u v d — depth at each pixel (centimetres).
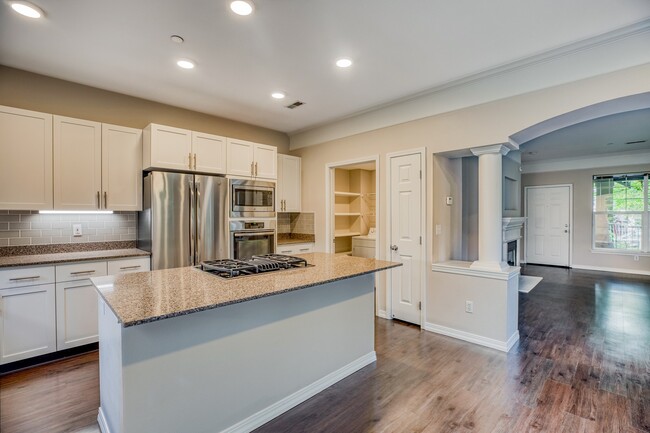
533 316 405
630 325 372
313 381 236
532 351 303
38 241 308
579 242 736
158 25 222
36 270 265
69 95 318
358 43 247
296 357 224
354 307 269
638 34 229
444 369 269
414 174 366
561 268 739
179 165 349
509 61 277
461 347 312
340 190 615
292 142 519
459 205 404
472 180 402
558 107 267
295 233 518
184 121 399
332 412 213
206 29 227
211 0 195
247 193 402
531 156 714
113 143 326
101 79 312
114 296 164
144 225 342
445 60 274
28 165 280
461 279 331
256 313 201
